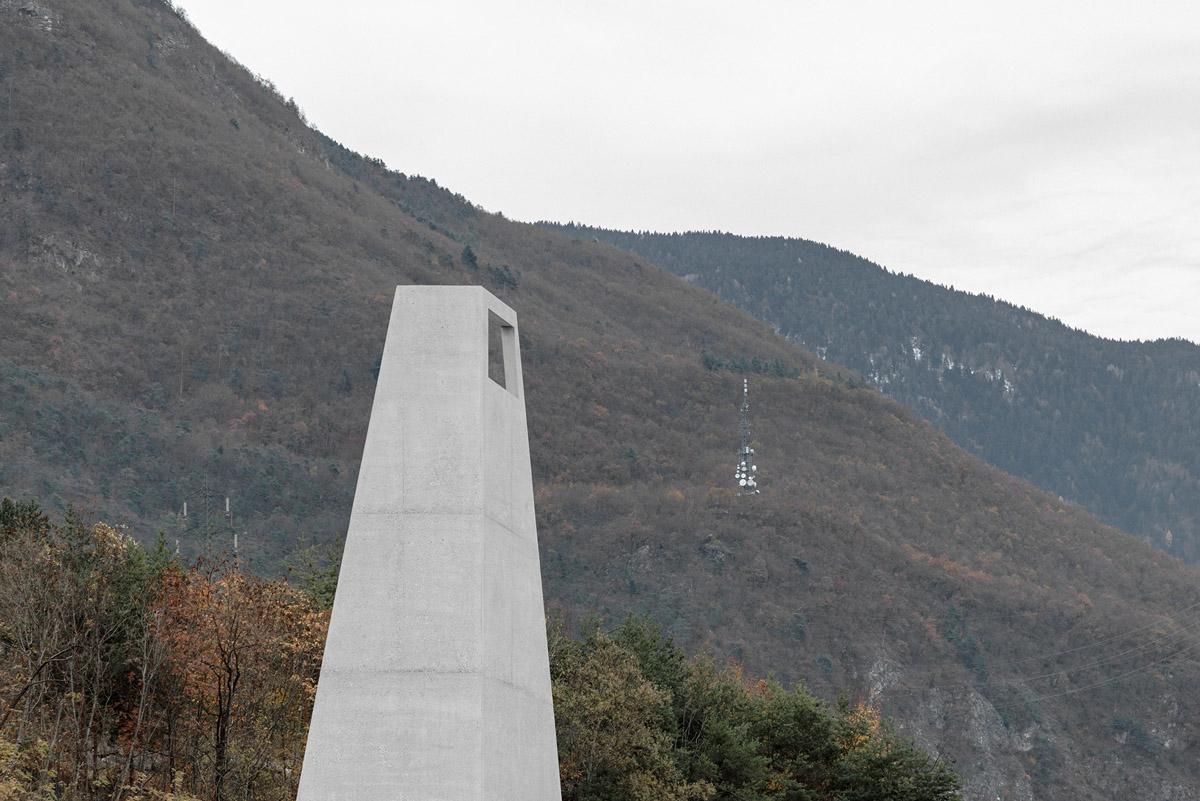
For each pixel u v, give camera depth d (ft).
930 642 453.17
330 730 44.42
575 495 512.22
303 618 94.89
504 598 47.70
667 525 485.15
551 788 49.93
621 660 117.50
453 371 47.29
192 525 362.74
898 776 124.57
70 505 105.29
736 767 117.39
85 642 88.02
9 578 86.79
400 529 45.98
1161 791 411.75
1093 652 468.34
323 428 497.87
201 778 88.69
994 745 412.77
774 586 461.37
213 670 88.12
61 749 86.07
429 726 44.39
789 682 408.87
